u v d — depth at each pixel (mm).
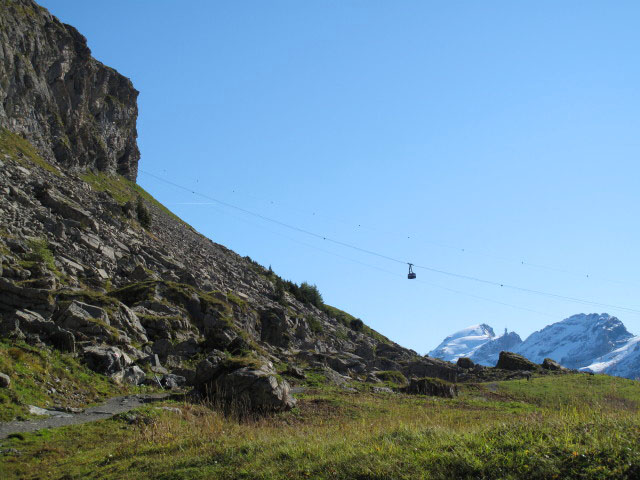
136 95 131250
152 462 17219
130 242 67375
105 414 26500
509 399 47656
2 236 44875
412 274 78875
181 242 96375
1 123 79062
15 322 31938
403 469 13727
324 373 47188
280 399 27969
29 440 21266
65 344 32906
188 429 22281
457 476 13172
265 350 52406
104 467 17594
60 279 43812
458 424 23609
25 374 27734
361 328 111688
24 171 65562
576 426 15367
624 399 48375
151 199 127438
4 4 86812
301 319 76688
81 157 103250
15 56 85062
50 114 94875
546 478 12578
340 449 15953
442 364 69438
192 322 48344
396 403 36156
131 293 48000
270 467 15234
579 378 59844
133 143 130000
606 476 12242
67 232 56000
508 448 14094
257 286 91062
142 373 34938
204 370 30734
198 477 15398
